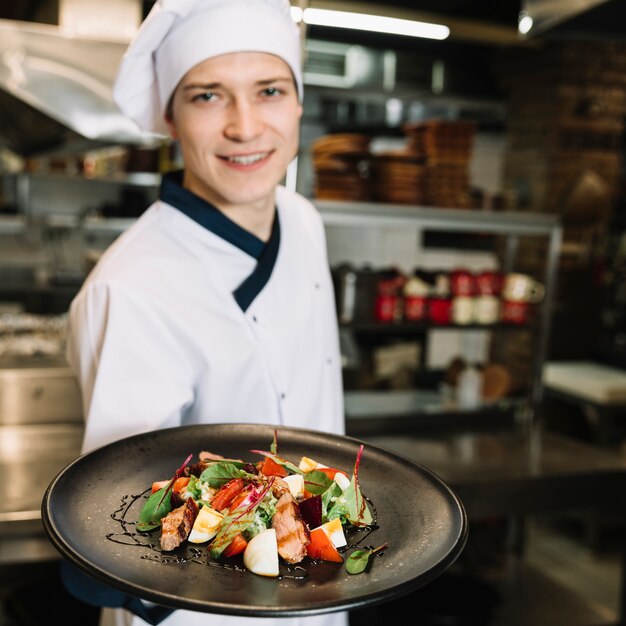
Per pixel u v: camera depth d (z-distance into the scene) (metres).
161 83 1.23
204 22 1.13
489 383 3.39
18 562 2.39
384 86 5.07
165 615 1.02
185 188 1.31
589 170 4.91
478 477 2.45
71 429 2.81
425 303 3.04
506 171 5.26
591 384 3.91
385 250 5.67
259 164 1.19
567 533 3.87
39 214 5.31
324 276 1.54
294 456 1.09
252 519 0.85
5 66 2.61
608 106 4.88
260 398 1.32
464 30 4.61
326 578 0.78
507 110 5.23
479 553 3.02
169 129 1.30
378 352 4.75
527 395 3.31
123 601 1.02
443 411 3.11
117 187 5.50
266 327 1.32
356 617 2.38
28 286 4.80
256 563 0.79
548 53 4.80
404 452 2.73
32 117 2.86
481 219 3.02
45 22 3.20
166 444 1.07
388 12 3.54
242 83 1.14
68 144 3.11
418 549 0.82
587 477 2.55
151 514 0.89
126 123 2.73
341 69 4.99
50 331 3.46
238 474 0.96
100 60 2.72
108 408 1.17
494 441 2.91
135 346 1.18
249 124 1.15
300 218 1.56
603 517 3.69
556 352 4.79
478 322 3.12
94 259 2.91
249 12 1.14
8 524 1.91
